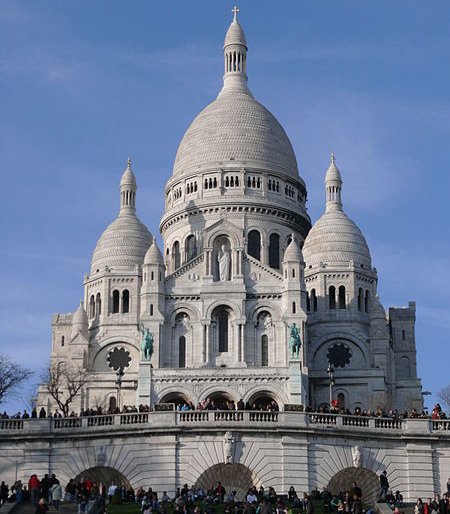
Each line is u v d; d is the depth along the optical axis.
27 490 95.75
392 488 101.50
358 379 190.00
